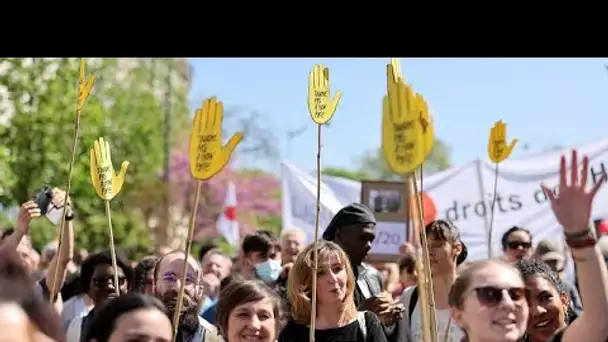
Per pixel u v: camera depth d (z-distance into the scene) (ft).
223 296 17.46
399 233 36.04
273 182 153.99
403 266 28.68
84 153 77.36
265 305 17.22
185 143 133.39
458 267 24.03
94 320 11.82
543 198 40.09
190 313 19.22
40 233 75.82
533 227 40.04
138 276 22.66
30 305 9.07
